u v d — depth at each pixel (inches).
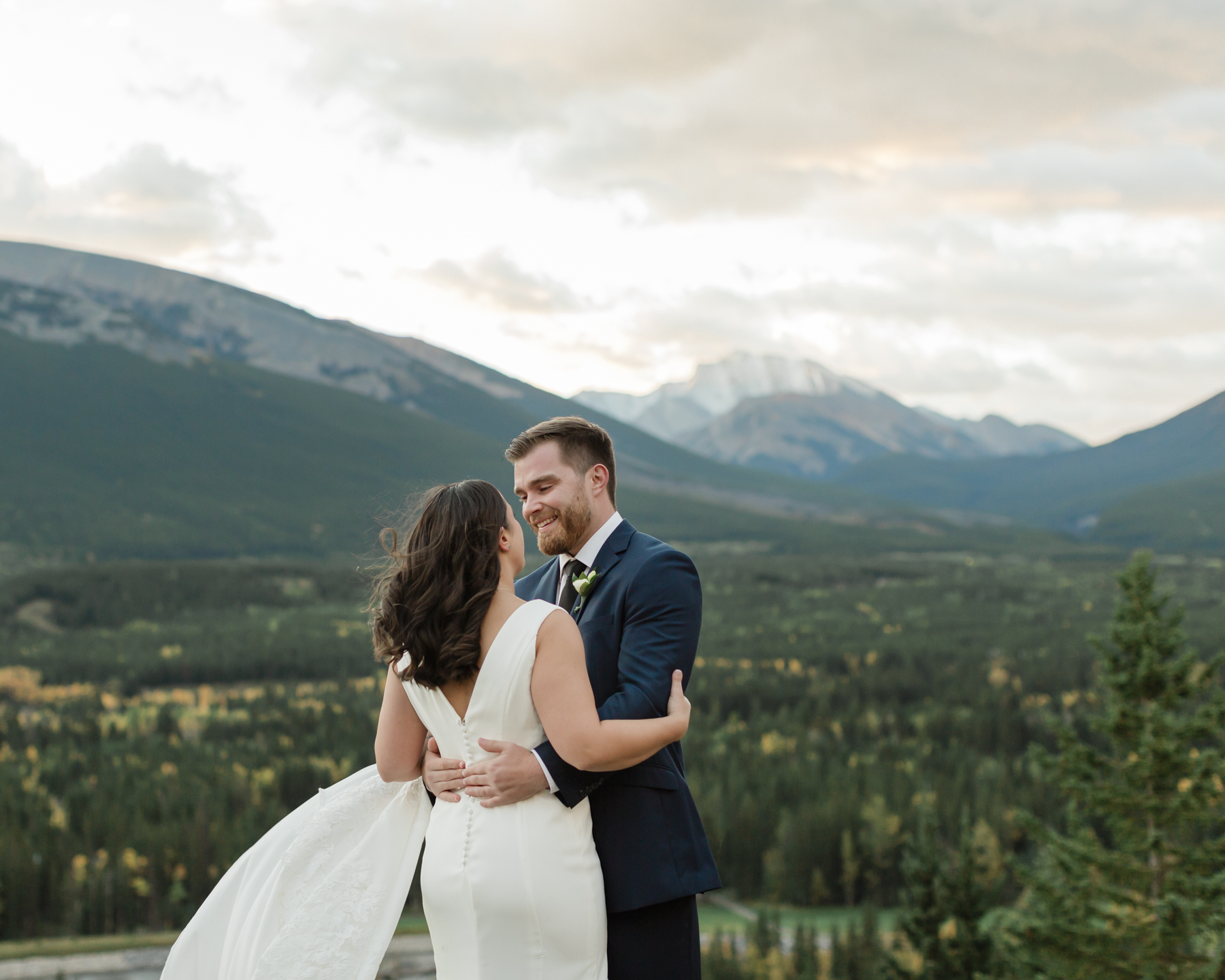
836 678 5255.9
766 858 2657.5
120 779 3105.3
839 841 2632.9
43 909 2314.2
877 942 1859.0
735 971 1908.2
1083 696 4525.1
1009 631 6894.7
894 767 3341.5
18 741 3897.6
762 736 4035.4
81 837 2635.3
